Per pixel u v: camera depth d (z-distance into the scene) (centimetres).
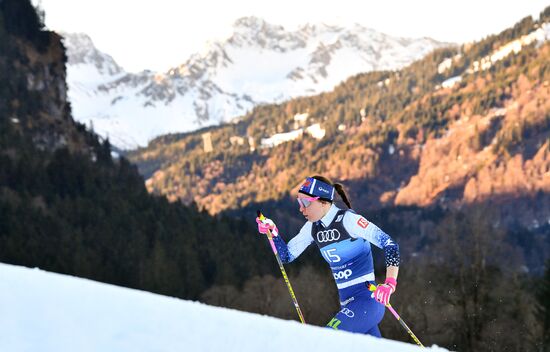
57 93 11900
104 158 12112
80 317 159
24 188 8581
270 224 423
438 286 2938
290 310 3484
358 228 377
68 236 7138
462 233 2922
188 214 9394
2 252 6244
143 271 6103
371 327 385
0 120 10000
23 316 151
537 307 2869
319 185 388
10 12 11406
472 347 2819
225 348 160
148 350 147
